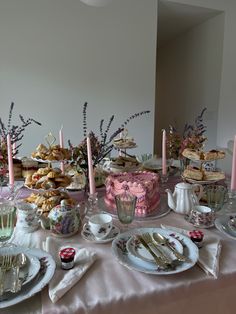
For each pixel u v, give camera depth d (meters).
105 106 3.00
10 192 1.21
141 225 0.98
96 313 0.59
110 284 0.65
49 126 2.86
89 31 2.80
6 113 2.72
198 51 3.80
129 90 3.05
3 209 0.88
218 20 3.33
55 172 1.12
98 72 2.91
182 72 4.27
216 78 3.44
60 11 2.69
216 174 1.26
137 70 3.03
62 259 0.70
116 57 2.93
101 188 1.33
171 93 4.67
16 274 0.65
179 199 1.06
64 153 1.31
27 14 2.61
